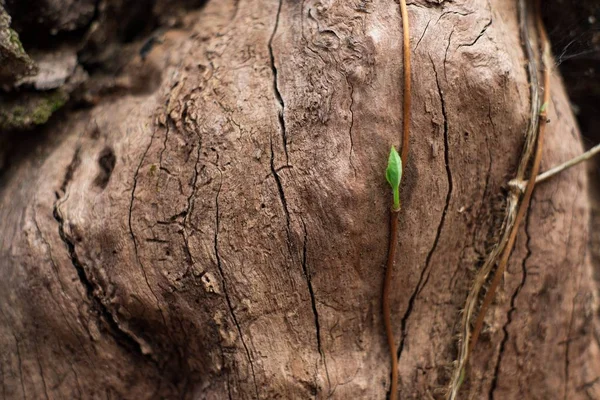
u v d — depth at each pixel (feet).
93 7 1.49
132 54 1.52
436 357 1.39
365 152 1.31
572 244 1.44
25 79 1.45
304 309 1.34
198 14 1.51
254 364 1.33
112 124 1.44
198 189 1.33
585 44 1.51
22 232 1.40
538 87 1.38
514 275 1.40
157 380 1.41
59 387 1.42
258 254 1.32
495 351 1.41
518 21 1.43
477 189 1.37
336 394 1.35
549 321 1.43
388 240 1.34
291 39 1.35
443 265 1.38
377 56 1.31
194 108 1.36
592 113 1.66
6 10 1.44
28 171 1.47
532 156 1.37
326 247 1.32
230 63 1.37
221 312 1.33
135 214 1.35
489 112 1.34
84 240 1.37
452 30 1.33
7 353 1.42
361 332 1.37
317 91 1.32
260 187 1.32
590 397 1.50
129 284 1.35
